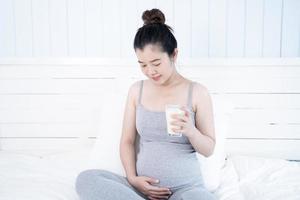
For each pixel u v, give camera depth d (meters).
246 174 1.44
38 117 1.83
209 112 1.22
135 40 1.19
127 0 1.81
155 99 1.26
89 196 1.03
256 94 1.76
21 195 1.17
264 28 1.80
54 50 1.87
